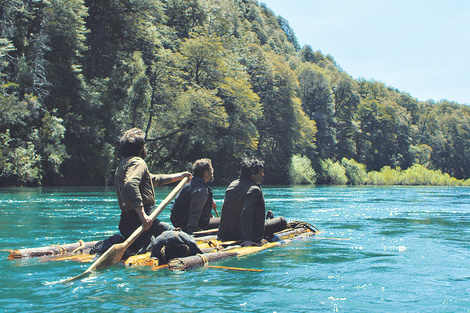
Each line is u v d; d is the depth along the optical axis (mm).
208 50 39781
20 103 25172
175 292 2688
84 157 30438
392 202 15469
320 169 58844
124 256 3789
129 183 3801
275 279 3082
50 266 3484
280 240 5109
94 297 2555
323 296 2633
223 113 37438
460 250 4520
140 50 43125
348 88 79062
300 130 55219
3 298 2521
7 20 29016
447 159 103250
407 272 3375
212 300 2516
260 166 4762
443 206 13484
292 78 54844
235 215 4691
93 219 7520
